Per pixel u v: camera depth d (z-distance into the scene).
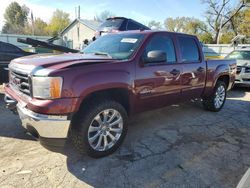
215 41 41.12
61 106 2.88
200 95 5.30
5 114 5.11
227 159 3.55
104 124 3.40
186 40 4.76
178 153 3.68
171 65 4.27
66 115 2.93
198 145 3.98
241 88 9.63
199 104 6.54
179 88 4.52
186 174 3.13
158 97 4.12
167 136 4.29
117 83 3.36
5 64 6.91
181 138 4.23
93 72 3.14
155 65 3.96
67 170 3.13
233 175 3.16
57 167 3.19
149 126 4.76
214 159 3.54
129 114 3.80
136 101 3.76
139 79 3.70
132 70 3.60
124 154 3.58
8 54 7.06
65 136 3.01
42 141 3.06
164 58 3.82
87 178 2.98
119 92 3.54
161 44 4.21
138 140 4.08
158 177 3.05
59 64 3.06
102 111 3.30
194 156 3.61
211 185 2.93
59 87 2.87
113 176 3.04
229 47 18.25
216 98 5.82
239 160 3.54
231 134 4.52
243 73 8.72
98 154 3.38
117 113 3.50
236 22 39.62
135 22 10.27
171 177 3.06
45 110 2.84
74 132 3.19
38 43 5.99
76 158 3.42
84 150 3.26
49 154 3.50
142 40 3.92
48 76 2.84
